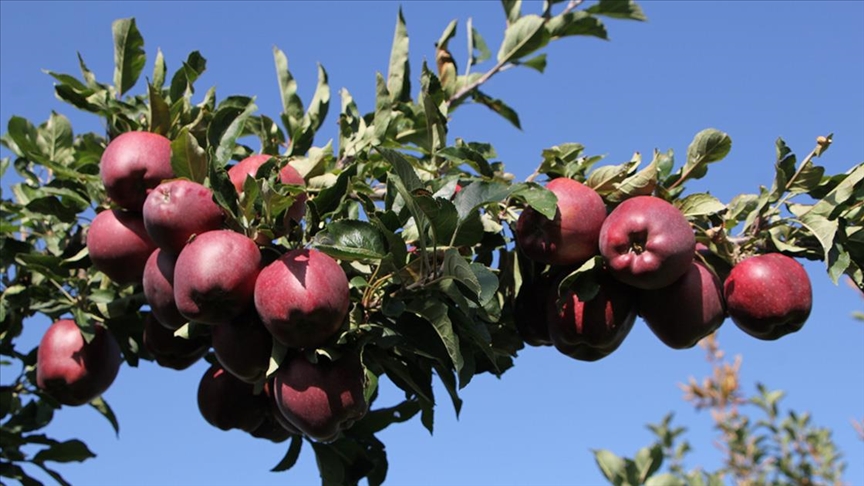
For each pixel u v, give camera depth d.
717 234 1.86
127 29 2.01
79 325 1.97
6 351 2.04
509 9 2.22
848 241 1.85
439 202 1.73
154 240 1.80
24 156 2.10
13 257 2.02
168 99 1.98
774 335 1.86
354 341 1.77
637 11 2.24
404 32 2.10
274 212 1.78
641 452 1.88
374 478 1.98
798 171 1.85
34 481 2.02
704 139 1.87
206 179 1.84
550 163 1.89
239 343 1.77
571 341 1.86
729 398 2.91
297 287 1.72
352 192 1.85
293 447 1.96
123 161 1.86
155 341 1.95
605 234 1.81
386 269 1.76
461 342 1.79
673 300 1.83
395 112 2.05
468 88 2.17
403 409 1.97
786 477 2.83
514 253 1.88
